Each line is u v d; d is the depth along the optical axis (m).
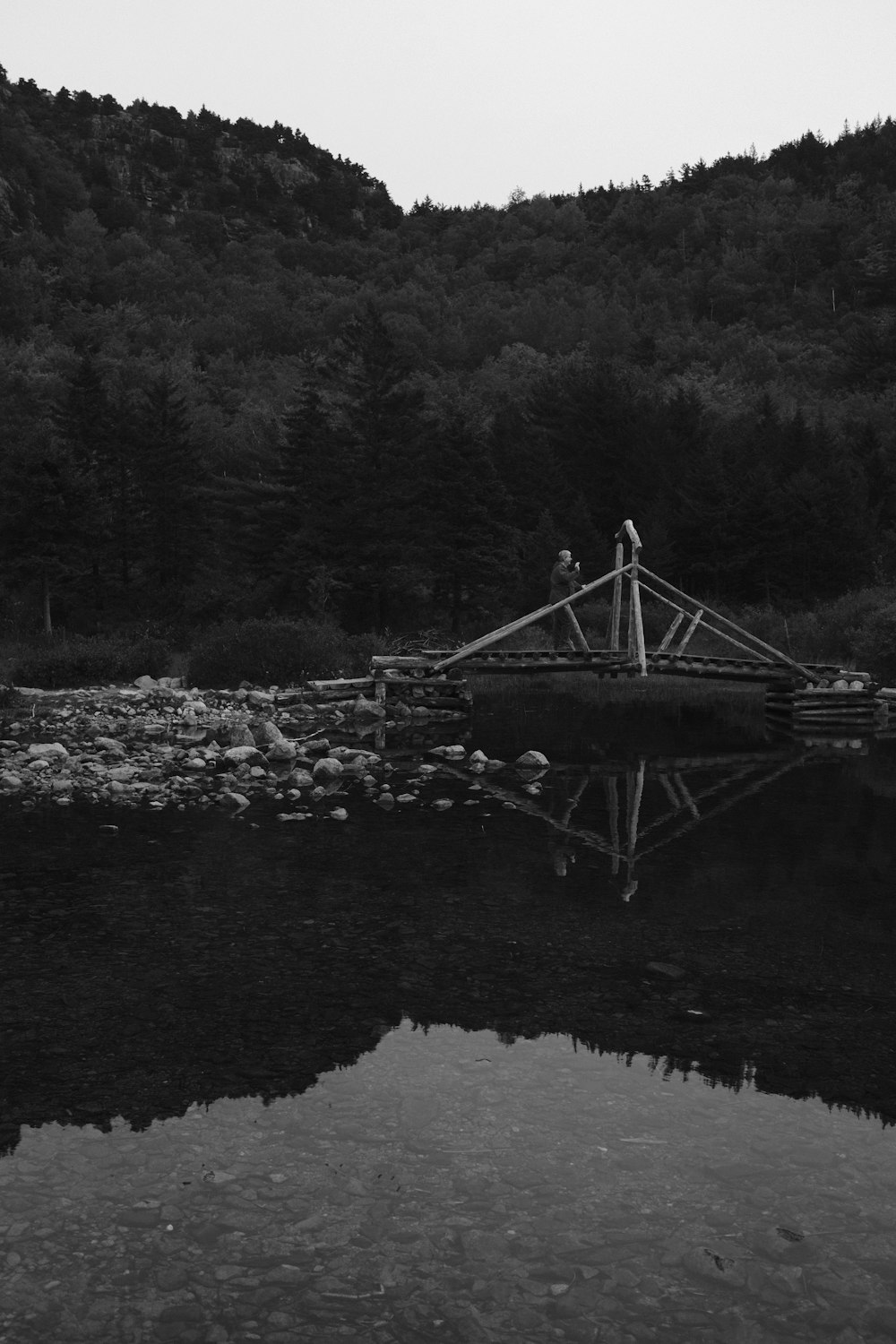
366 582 37.91
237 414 102.75
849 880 8.53
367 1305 3.25
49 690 21.92
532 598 42.00
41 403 70.19
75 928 7.05
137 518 41.38
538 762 14.94
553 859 9.16
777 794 12.69
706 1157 4.15
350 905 7.66
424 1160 4.11
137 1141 4.25
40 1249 3.53
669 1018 5.60
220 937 6.88
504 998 5.86
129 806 11.35
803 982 6.17
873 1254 3.54
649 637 36.06
